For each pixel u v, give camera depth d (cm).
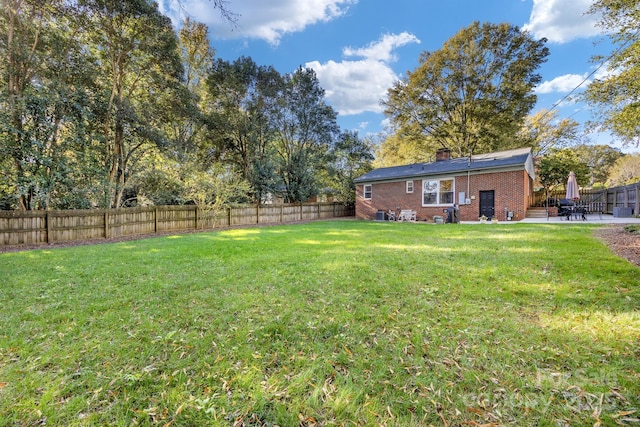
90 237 1009
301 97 1870
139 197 1337
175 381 193
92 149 1046
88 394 181
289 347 235
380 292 354
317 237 875
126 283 407
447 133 2309
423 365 208
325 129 1959
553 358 211
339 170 2261
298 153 1950
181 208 1328
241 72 1642
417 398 176
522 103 2134
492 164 1348
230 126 1644
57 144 948
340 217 2112
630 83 654
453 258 522
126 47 1097
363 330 261
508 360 210
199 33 1759
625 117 689
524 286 364
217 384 191
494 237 767
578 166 1889
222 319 287
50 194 980
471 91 2148
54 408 169
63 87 914
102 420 161
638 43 607
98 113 1047
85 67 992
